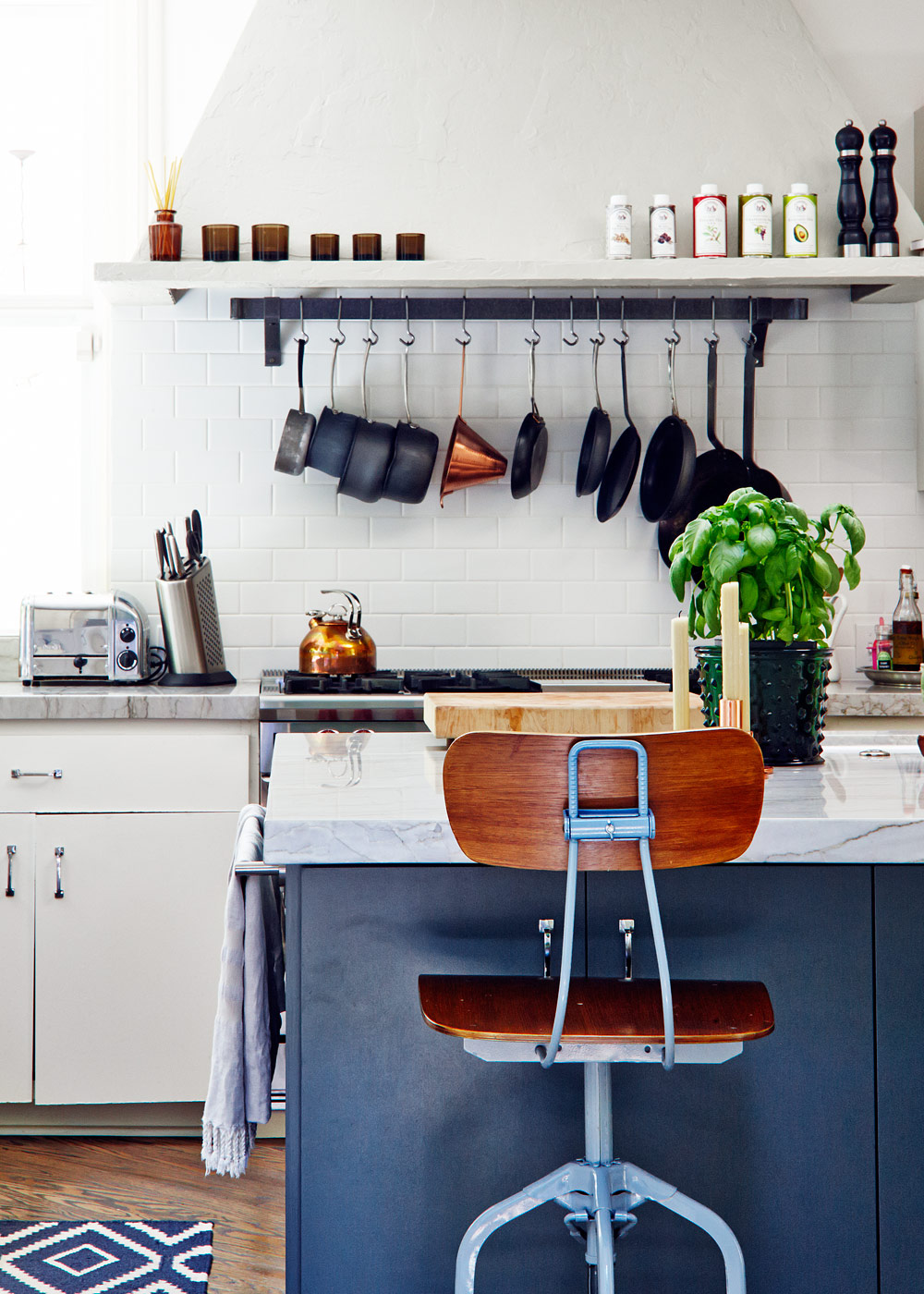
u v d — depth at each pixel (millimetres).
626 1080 1464
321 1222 1446
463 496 3453
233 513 3402
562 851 1203
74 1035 2730
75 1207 2383
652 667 3480
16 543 3502
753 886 1448
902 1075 1453
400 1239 1453
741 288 3420
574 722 1759
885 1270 1454
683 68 3301
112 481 3377
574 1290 1471
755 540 1609
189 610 3094
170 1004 2742
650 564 3484
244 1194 2449
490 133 3256
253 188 3215
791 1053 1453
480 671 3346
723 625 1577
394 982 1444
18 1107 2791
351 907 1442
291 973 1442
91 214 3490
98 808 2750
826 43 3555
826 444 3514
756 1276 1459
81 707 2738
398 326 3414
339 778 1590
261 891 1569
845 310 3506
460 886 1444
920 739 1658
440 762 1764
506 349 3443
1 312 3461
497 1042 1264
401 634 3449
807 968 1450
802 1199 1458
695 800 1201
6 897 2725
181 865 2758
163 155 3449
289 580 3418
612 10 3291
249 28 3223
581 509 3475
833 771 1663
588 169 3271
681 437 3244
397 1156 1451
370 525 3436
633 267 3084
